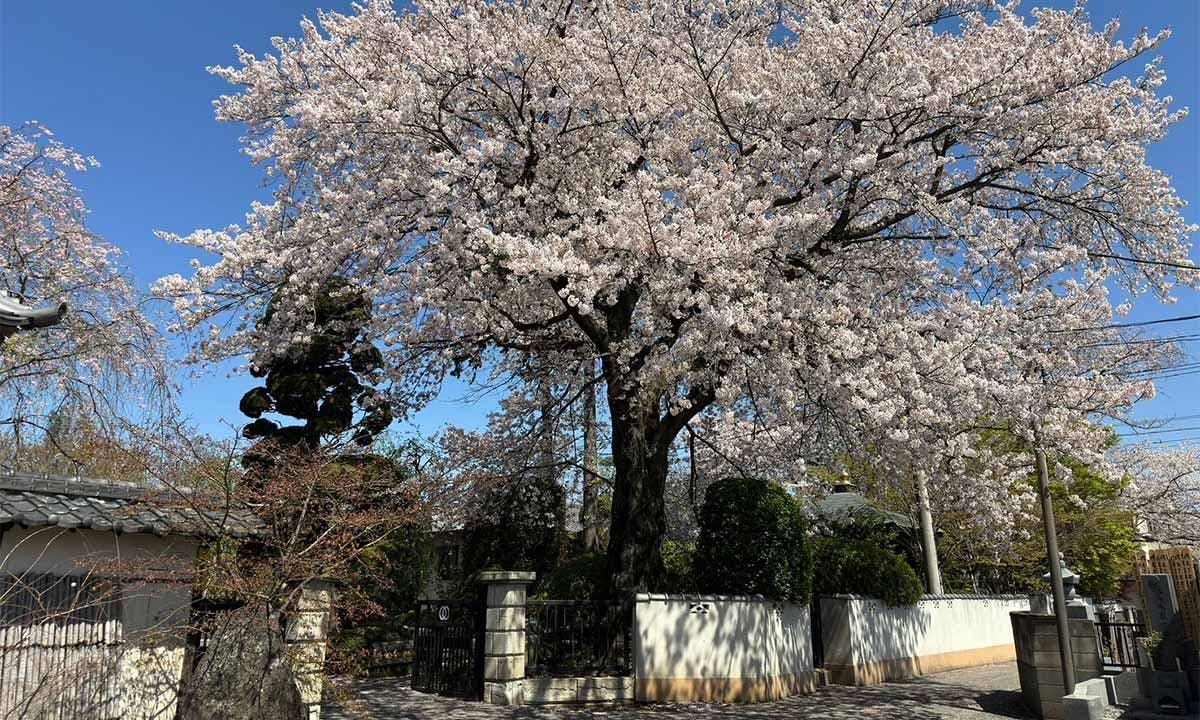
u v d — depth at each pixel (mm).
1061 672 9438
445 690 10398
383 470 10828
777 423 11914
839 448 12422
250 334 10445
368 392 11836
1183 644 9570
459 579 14625
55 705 5809
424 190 9609
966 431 10461
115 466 7699
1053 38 9945
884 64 9266
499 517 14609
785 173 10047
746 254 8531
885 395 9328
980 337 9211
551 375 13766
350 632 11727
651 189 9047
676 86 10344
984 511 13984
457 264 9883
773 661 10930
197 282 9773
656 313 9898
